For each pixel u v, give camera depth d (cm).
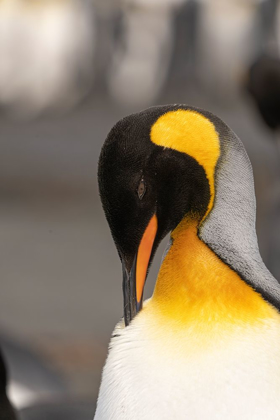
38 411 728
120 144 427
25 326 1385
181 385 406
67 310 1494
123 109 4528
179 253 442
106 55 4734
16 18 4356
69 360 1198
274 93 1210
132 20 4747
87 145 3102
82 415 719
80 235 2120
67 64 4547
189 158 431
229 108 4369
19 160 2734
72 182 2525
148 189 432
